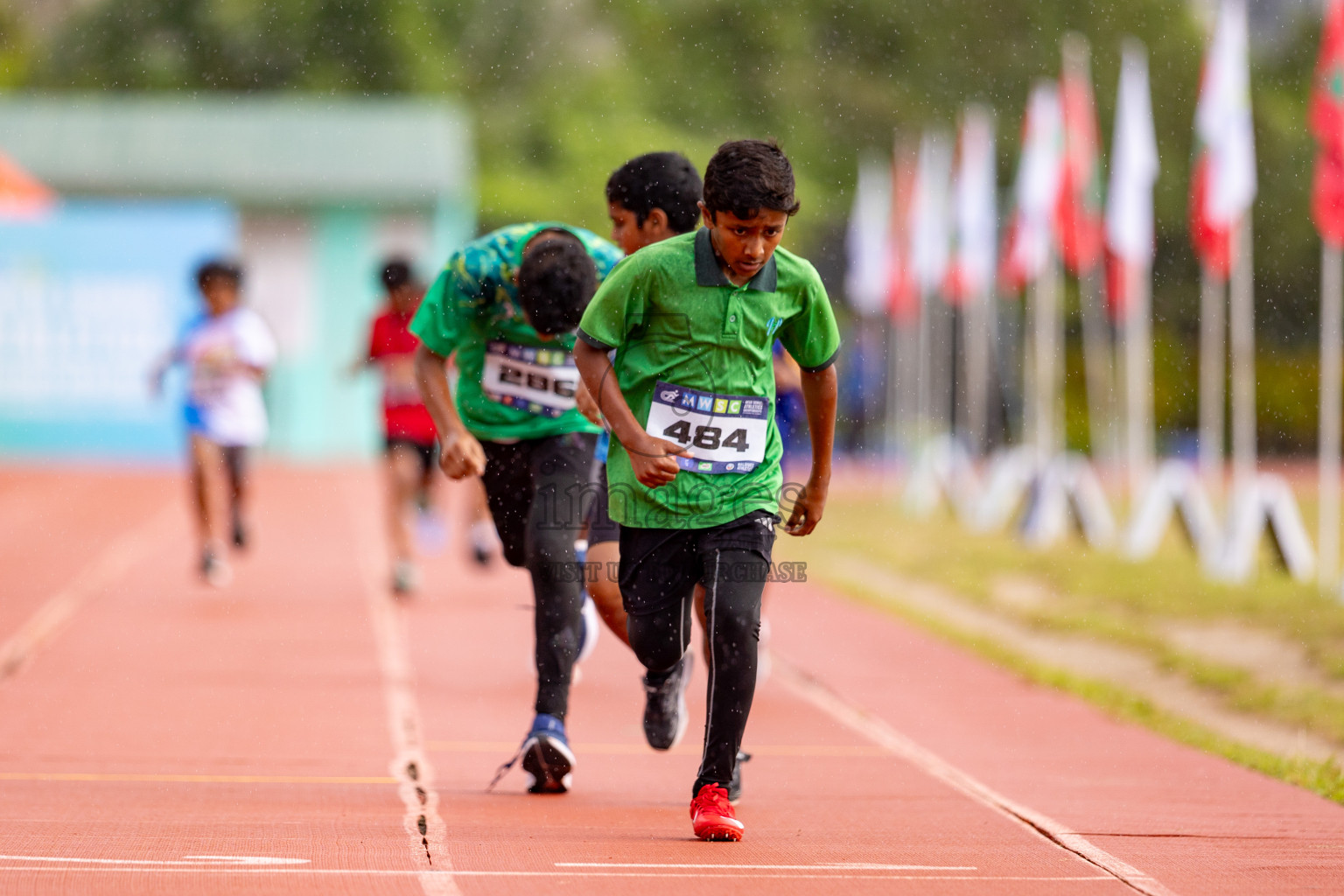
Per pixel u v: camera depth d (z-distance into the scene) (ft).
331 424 243.40
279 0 348.38
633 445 39.81
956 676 74.59
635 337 41.32
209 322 106.93
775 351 57.26
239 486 108.58
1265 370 281.54
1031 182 157.28
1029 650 84.94
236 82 352.49
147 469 211.61
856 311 306.14
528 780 50.11
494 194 343.67
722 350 40.52
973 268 183.62
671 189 48.08
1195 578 112.16
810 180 342.44
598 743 58.54
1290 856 40.37
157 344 220.02
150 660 75.51
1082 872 38.09
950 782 51.19
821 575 118.93
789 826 43.86
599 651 80.07
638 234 48.49
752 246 38.78
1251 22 346.33
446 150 254.68
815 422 43.21
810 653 81.76
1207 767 54.24
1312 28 339.77
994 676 74.84
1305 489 218.59
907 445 270.67
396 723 61.36
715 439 40.91
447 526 149.38
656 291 40.34
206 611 92.89
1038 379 171.01
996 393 274.98
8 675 70.74
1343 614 91.20
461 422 51.90
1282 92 336.29
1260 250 320.70
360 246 245.45
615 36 367.45
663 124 357.00
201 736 57.82
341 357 244.01
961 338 275.18
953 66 345.92
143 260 219.20
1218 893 36.17
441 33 365.40
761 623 46.06
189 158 246.88
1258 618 91.45
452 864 37.93
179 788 48.60
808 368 42.50
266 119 263.49
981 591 107.45
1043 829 43.52
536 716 47.98
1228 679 72.02
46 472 203.21
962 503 177.06
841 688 71.26
